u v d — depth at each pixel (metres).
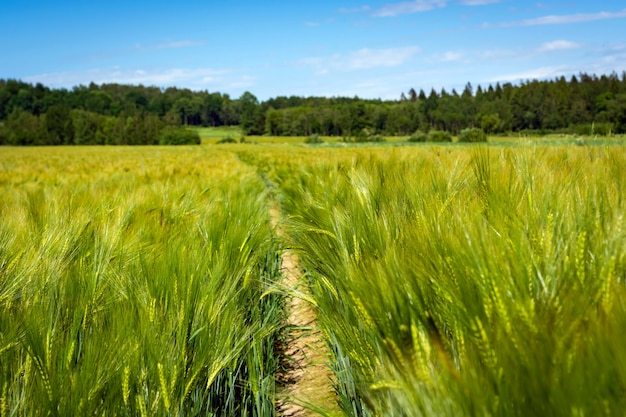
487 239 1.48
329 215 2.89
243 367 2.37
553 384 0.97
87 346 1.54
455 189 2.95
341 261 2.19
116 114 162.88
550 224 1.58
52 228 2.72
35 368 1.50
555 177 2.64
